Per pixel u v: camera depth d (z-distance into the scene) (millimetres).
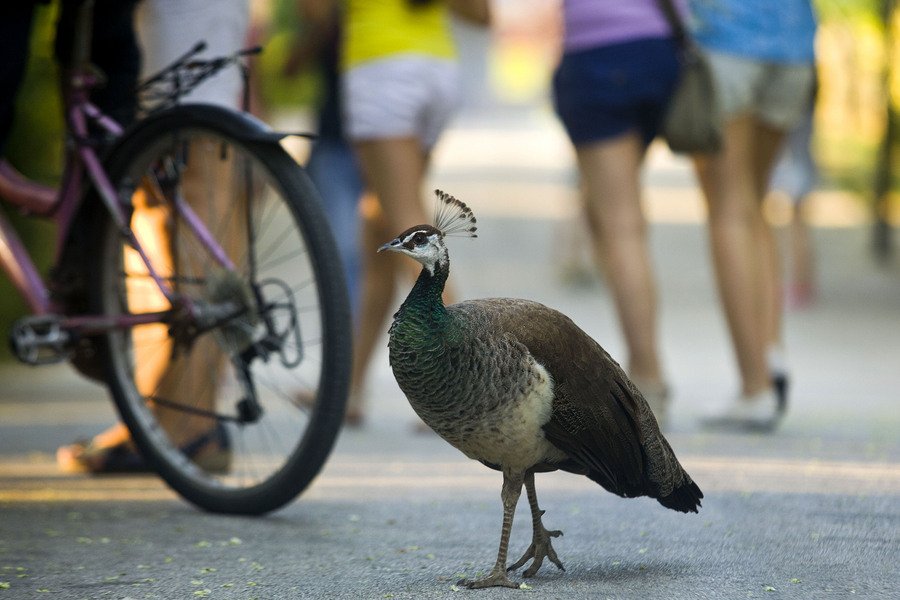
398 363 6602
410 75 13125
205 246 9070
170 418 9594
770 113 13500
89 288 9625
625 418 7035
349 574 7223
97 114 9742
